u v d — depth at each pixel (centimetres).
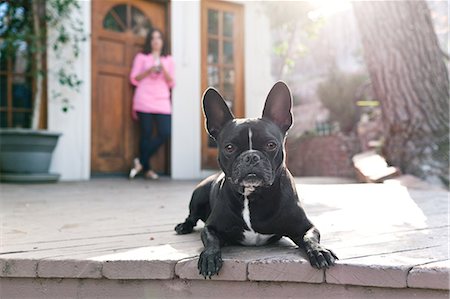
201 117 670
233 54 706
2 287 174
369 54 523
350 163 691
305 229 177
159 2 650
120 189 460
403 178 447
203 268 157
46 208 320
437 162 454
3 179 514
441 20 685
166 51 650
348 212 276
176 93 645
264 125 176
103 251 181
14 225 251
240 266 158
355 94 906
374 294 151
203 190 224
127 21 625
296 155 840
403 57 499
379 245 185
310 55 1192
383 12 506
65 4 549
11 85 560
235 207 177
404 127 493
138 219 271
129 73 625
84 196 396
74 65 577
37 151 516
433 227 227
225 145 174
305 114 1110
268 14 709
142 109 588
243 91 713
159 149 652
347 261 155
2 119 557
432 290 145
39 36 536
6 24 555
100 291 169
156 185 511
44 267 168
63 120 570
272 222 176
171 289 165
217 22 691
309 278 154
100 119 603
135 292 167
